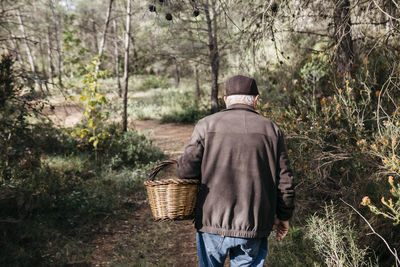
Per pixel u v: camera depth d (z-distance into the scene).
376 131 3.59
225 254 1.94
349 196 3.37
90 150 7.32
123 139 7.68
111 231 4.19
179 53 10.93
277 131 1.95
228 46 6.51
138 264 3.40
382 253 2.92
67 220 4.23
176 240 4.01
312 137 3.84
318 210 3.57
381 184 3.07
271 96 6.29
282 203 1.91
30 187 4.46
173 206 1.94
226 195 1.88
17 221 3.73
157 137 10.67
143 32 11.19
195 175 1.96
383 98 3.88
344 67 4.69
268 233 1.92
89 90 6.79
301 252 3.31
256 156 1.88
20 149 4.64
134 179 5.89
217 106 11.63
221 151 1.90
